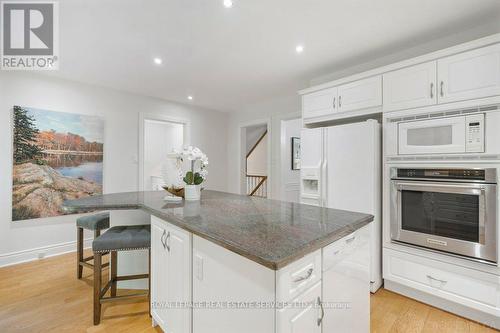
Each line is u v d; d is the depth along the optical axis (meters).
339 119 2.75
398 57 2.54
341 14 1.89
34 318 1.89
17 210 2.95
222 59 2.71
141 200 2.12
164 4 1.77
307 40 2.29
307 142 2.78
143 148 4.05
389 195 2.26
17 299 2.15
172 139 5.54
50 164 3.17
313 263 1.04
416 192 2.09
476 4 1.77
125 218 2.32
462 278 1.86
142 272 2.31
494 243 1.71
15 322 1.84
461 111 1.86
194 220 1.38
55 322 1.84
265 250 0.92
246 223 1.32
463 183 1.83
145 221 2.33
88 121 3.47
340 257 1.23
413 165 2.11
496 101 1.71
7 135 2.90
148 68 2.95
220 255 1.12
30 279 2.54
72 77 3.24
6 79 2.90
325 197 2.60
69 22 1.98
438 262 1.98
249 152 6.70
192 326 1.33
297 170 4.51
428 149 2.01
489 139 1.73
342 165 2.47
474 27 2.08
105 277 2.57
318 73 3.11
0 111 2.86
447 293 1.93
